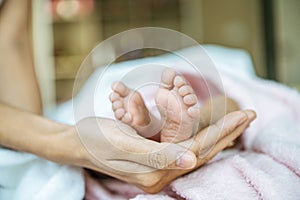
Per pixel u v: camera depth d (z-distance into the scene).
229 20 3.86
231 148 0.60
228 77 0.73
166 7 4.18
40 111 0.69
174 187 0.45
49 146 0.47
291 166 0.45
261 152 0.51
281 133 0.55
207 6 3.95
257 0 3.51
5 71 0.67
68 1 4.04
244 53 1.18
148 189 0.45
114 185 0.54
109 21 4.23
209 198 0.41
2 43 0.69
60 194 0.50
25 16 0.72
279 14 3.03
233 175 0.44
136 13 4.22
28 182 0.52
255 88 0.76
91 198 0.53
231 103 0.65
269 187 0.41
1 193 0.55
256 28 3.56
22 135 0.49
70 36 4.10
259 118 0.65
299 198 0.41
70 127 0.48
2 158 0.51
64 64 3.97
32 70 0.71
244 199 0.41
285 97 0.76
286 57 2.94
